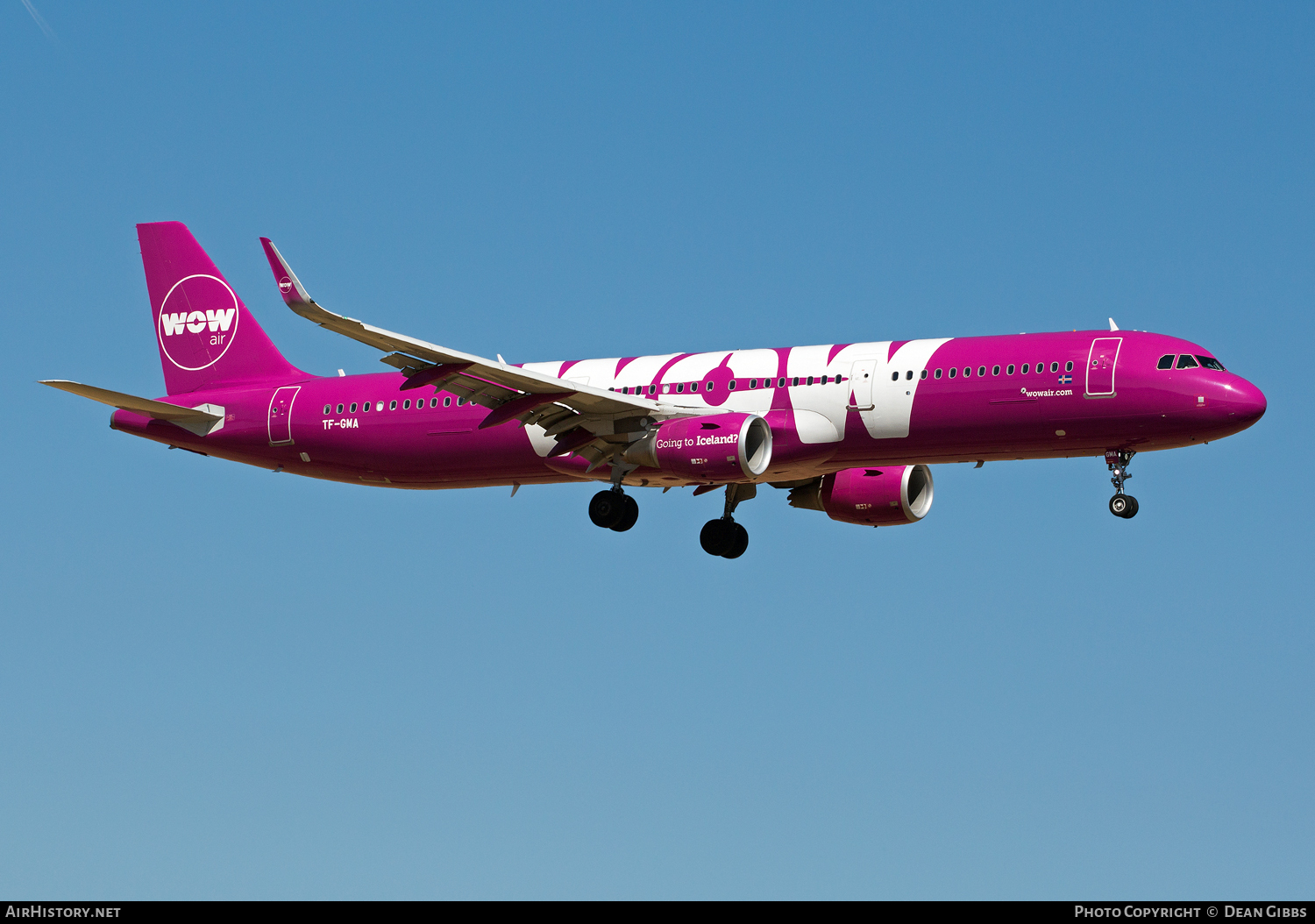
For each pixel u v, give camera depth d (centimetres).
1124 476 12900
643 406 13338
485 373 12738
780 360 13688
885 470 14688
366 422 15000
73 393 15050
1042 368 12750
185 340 16212
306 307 11350
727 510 15012
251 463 15738
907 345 13375
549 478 14612
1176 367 12412
